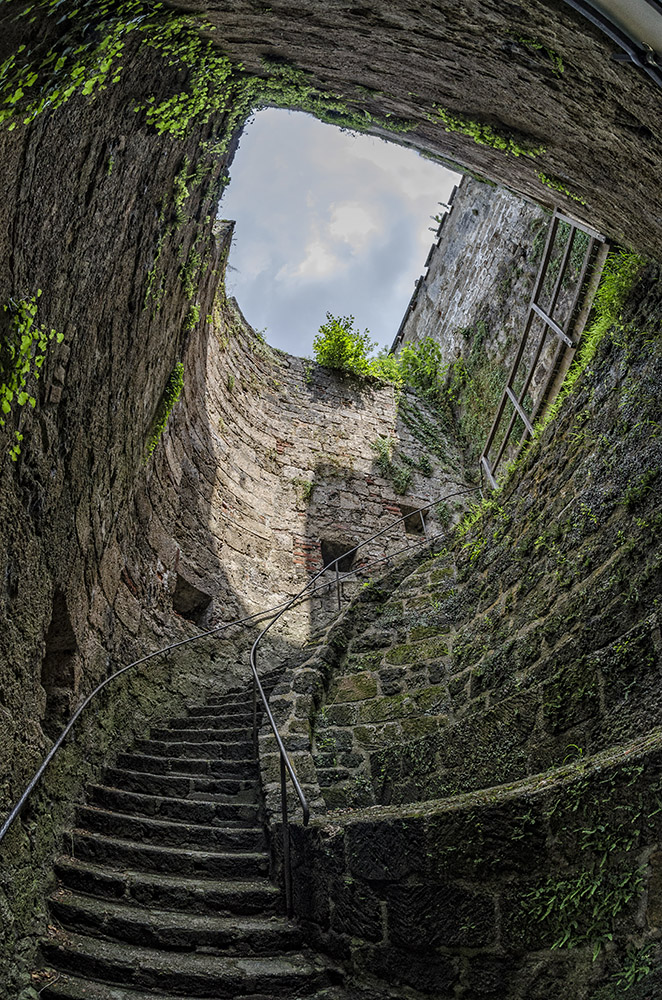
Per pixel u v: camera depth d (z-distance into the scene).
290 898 3.66
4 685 3.36
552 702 4.19
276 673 6.14
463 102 3.87
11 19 2.13
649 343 4.76
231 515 8.66
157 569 6.66
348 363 12.20
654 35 2.53
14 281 2.98
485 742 4.49
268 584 8.58
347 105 4.46
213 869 3.88
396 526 10.56
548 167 4.33
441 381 12.82
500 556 5.54
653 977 2.46
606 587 4.21
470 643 5.36
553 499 5.17
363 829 3.52
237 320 10.96
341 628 5.95
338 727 5.26
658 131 3.16
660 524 3.97
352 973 3.26
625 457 4.56
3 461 3.23
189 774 4.89
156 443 6.53
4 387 3.00
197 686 6.69
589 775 2.93
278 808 4.27
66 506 4.15
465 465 11.84
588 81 3.08
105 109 3.33
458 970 3.01
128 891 3.58
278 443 10.47
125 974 3.08
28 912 3.20
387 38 3.35
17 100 2.41
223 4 3.06
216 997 3.12
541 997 2.77
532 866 2.98
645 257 4.98
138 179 4.18
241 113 4.72
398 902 3.25
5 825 2.92
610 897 2.70
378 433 11.57
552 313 7.77
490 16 2.89
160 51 3.38
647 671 3.69
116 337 4.63
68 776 4.17
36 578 3.74
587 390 5.27
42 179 2.97
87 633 4.85
